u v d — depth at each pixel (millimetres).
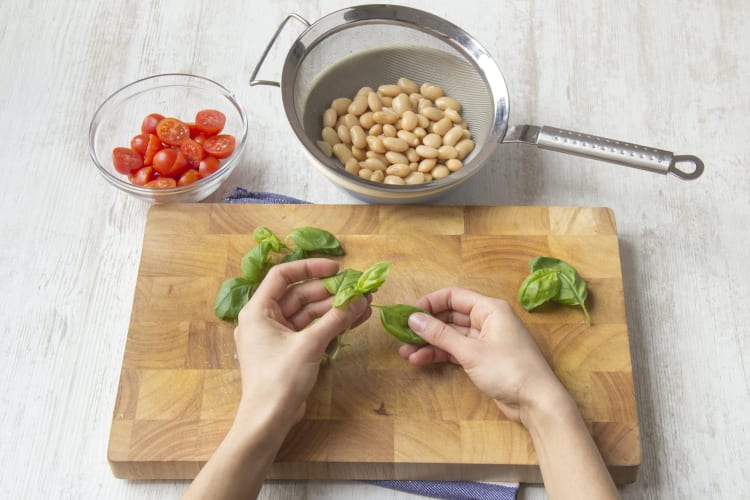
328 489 862
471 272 914
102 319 926
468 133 960
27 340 913
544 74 1049
